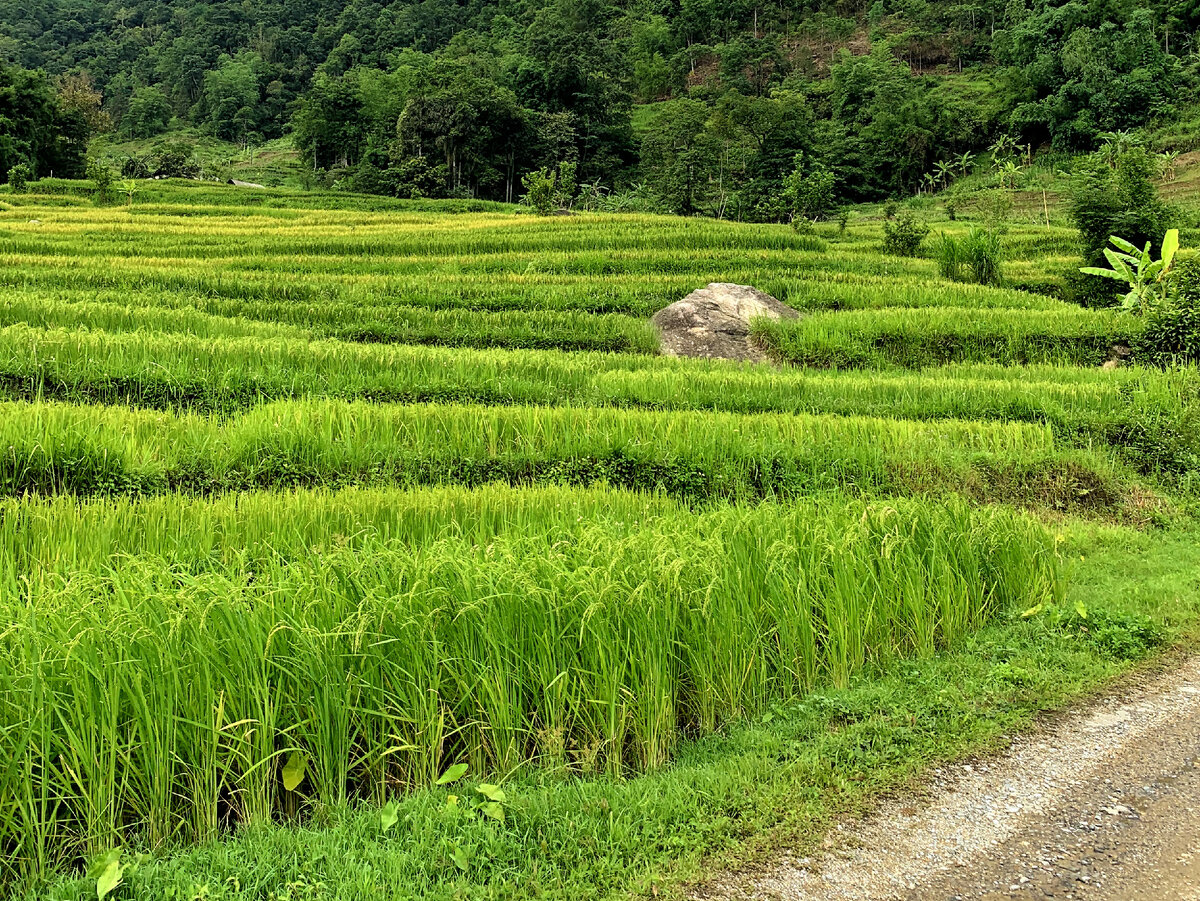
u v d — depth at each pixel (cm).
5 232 3180
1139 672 553
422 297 2194
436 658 424
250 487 892
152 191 5941
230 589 409
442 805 380
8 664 368
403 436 1033
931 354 1795
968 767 439
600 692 436
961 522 665
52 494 832
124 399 1177
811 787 410
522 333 1870
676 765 442
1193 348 1655
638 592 453
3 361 1157
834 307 2269
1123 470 1091
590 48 9931
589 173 8881
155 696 375
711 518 622
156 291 2073
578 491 805
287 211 4878
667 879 343
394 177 7600
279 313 1906
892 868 358
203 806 377
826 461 1023
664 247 3155
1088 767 441
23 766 351
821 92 9875
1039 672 537
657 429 1066
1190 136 6656
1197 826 390
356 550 544
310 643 401
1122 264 1941
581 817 375
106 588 437
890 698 501
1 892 335
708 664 481
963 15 10700
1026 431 1138
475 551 496
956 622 602
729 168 7962
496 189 8244
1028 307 2198
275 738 402
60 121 7169
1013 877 354
